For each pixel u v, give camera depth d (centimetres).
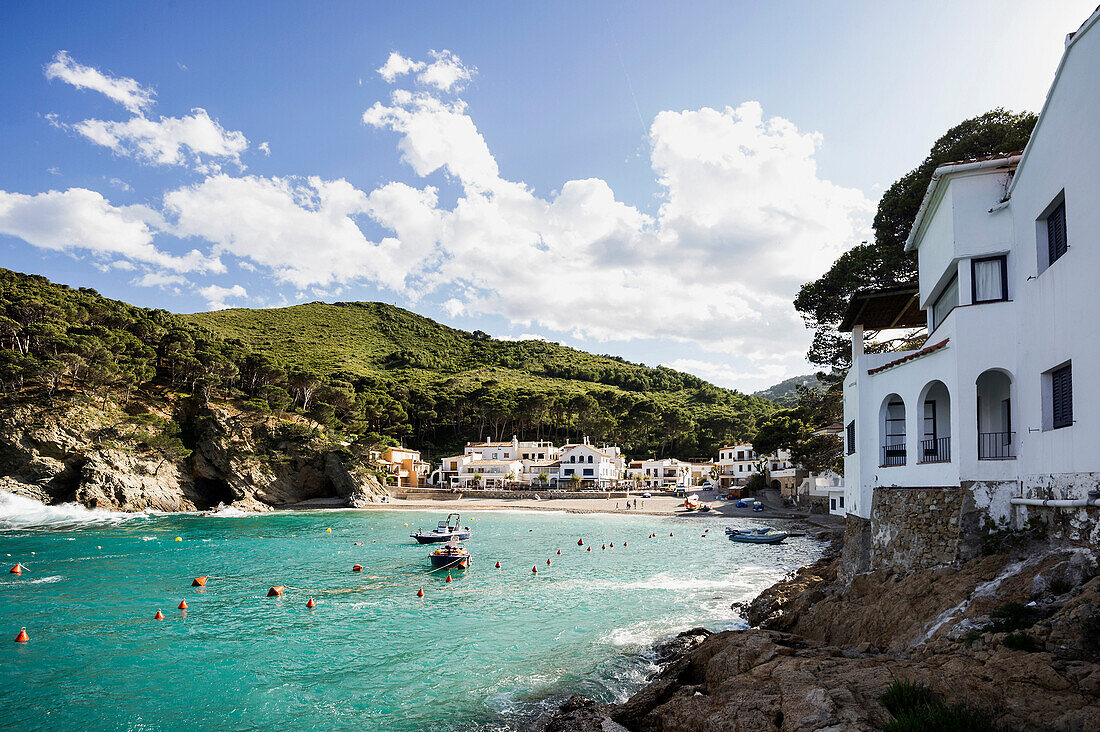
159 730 1738
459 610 3080
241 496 9444
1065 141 1574
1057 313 1605
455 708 1884
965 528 1806
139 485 8550
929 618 1647
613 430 15412
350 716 1834
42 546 5238
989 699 1056
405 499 11094
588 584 3766
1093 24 1451
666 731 1445
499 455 13888
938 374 2006
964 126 3597
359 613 3025
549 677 2125
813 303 4172
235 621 2869
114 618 2908
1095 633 1135
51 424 8081
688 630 2589
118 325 10888
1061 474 1565
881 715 1086
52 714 1839
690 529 7119
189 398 10225
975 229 1961
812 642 1853
